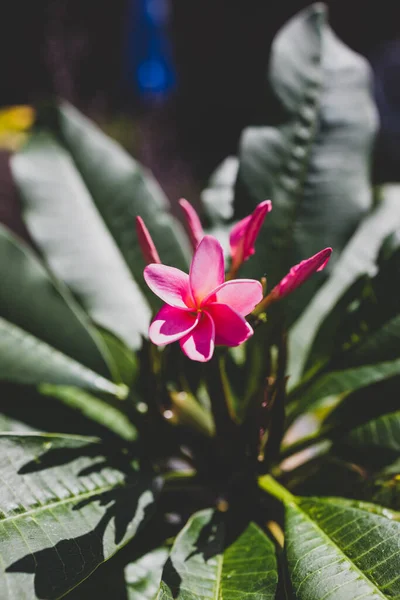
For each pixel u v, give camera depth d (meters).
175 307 0.48
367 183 0.70
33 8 3.74
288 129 0.71
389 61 2.70
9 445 0.54
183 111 3.65
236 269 0.57
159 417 0.62
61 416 0.68
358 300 0.65
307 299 0.67
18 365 0.66
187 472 0.65
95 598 0.55
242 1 3.53
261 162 0.70
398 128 2.51
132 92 3.83
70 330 0.67
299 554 0.50
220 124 3.55
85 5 3.92
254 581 0.50
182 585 0.50
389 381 0.63
